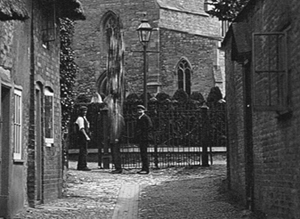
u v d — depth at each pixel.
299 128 10.76
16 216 14.53
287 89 11.45
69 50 22.08
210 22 50.69
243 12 15.45
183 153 28.64
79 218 14.98
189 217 15.26
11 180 14.43
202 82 47.06
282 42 11.90
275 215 12.70
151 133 30.36
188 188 20.66
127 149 28.89
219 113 30.81
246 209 15.52
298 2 10.65
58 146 19.06
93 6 49.59
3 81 13.73
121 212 16.33
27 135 16.23
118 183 22.66
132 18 48.38
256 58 13.71
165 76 47.44
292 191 11.35
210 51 46.97
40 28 17.30
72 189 21.02
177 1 49.56
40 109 17.27
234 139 17.84
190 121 30.22
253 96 13.48
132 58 47.84
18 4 12.66
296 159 11.01
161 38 47.69
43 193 17.27
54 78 18.92
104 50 49.31
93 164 30.20
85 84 49.56
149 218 15.40
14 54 14.77
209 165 26.95
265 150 13.58
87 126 27.28
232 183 18.41
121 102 27.62
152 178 24.02
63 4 19.16
